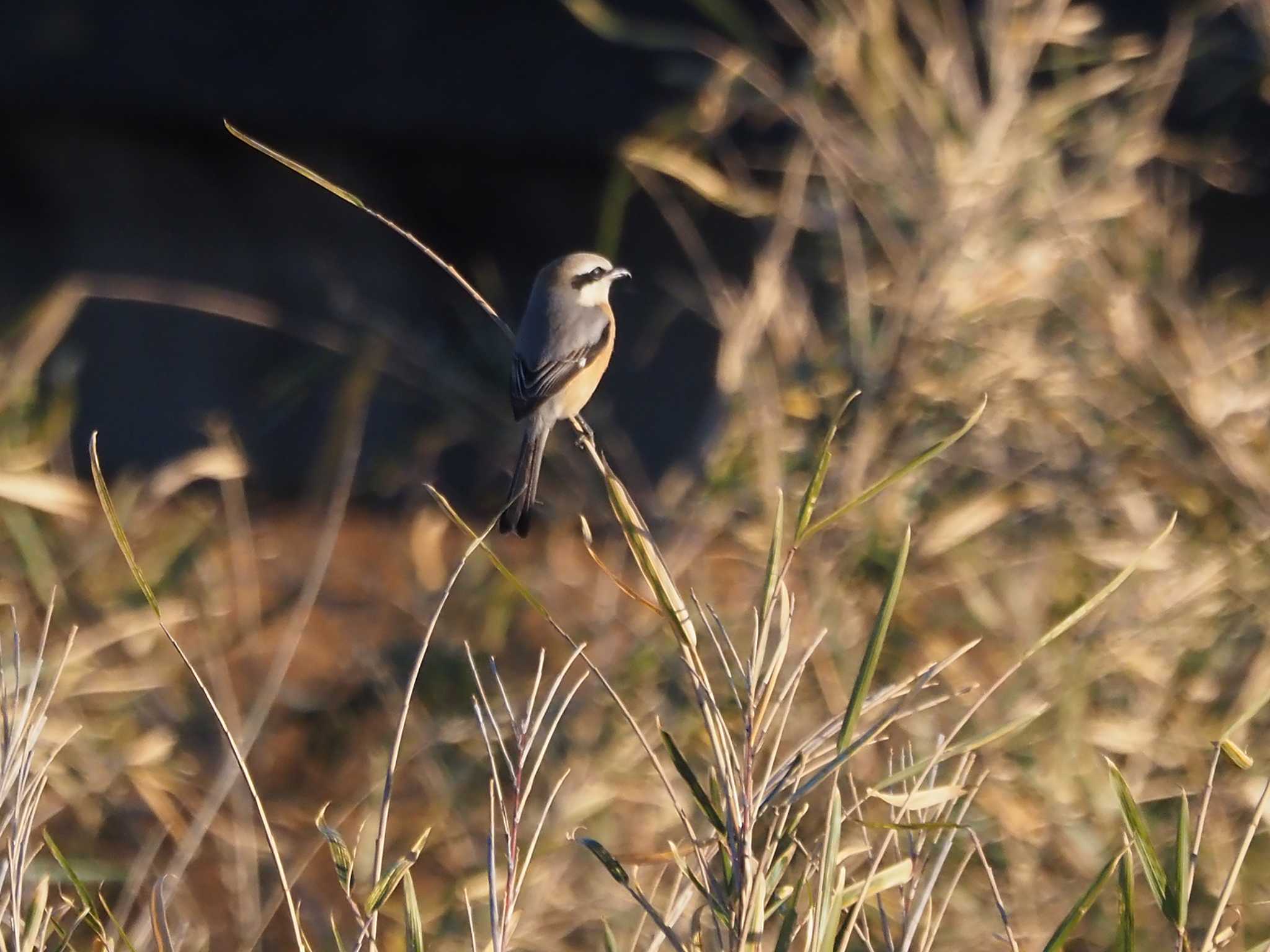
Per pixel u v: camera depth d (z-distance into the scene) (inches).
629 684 382.6
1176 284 446.9
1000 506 390.0
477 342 564.7
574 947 337.7
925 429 404.8
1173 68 508.1
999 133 428.5
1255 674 360.2
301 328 846.5
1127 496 399.2
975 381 408.2
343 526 700.7
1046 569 392.5
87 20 829.8
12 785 232.1
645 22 799.1
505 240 859.4
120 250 850.8
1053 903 333.1
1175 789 350.0
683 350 795.4
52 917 239.6
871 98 438.9
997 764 346.3
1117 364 418.3
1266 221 699.4
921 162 426.6
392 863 371.2
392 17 828.0
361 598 559.8
